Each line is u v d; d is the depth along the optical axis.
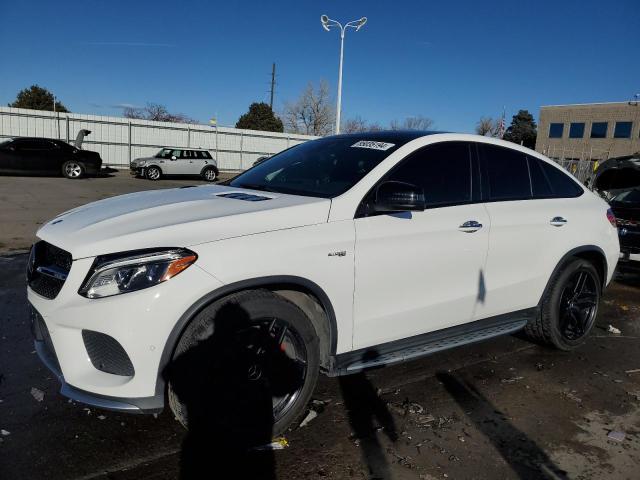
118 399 2.43
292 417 2.86
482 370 4.00
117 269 2.39
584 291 4.46
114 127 29.52
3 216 10.80
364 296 3.03
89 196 15.53
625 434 3.15
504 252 3.74
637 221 6.46
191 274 2.43
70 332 2.47
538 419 3.29
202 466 2.65
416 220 3.24
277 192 3.33
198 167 25.02
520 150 4.14
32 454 2.70
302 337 2.79
